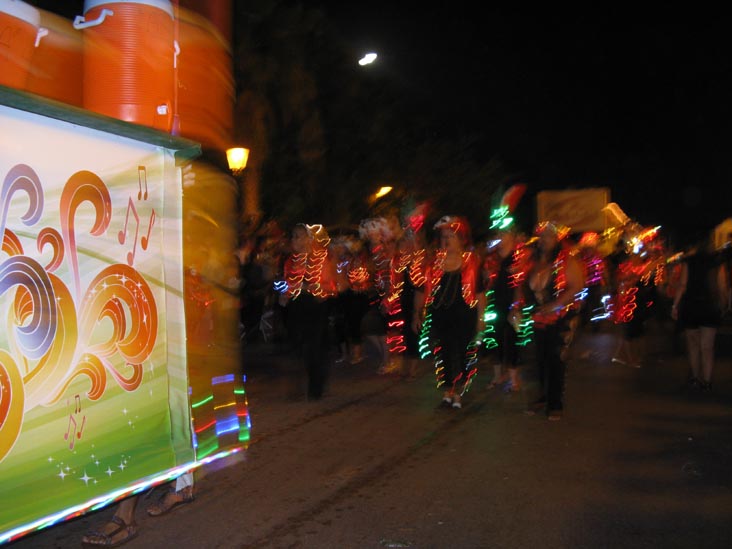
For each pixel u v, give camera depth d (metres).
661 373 11.10
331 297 9.34
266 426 7.69
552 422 7.87
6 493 3.40
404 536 4.81
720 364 11.99
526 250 9.57
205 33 9.27
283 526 5.00
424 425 7.76
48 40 4.77
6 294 3.37
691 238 9.99
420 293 9.99
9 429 3.40
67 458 3.69
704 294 9.67
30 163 3.46
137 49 4.48
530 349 13.72
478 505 5.36
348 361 12.36
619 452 6.71
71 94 4.93
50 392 3.60
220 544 4.71
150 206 4.22
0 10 3.85
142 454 4.16
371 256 12.02
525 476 6.02
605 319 17.88
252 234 14.73
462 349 8.46
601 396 9.30
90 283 3.81
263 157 15.50
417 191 22.34
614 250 17.91
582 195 21.19
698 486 5.77
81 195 3.74
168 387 4.38
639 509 5.27
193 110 9.47
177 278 4.45
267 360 12.42
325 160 18.22
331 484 5.84
